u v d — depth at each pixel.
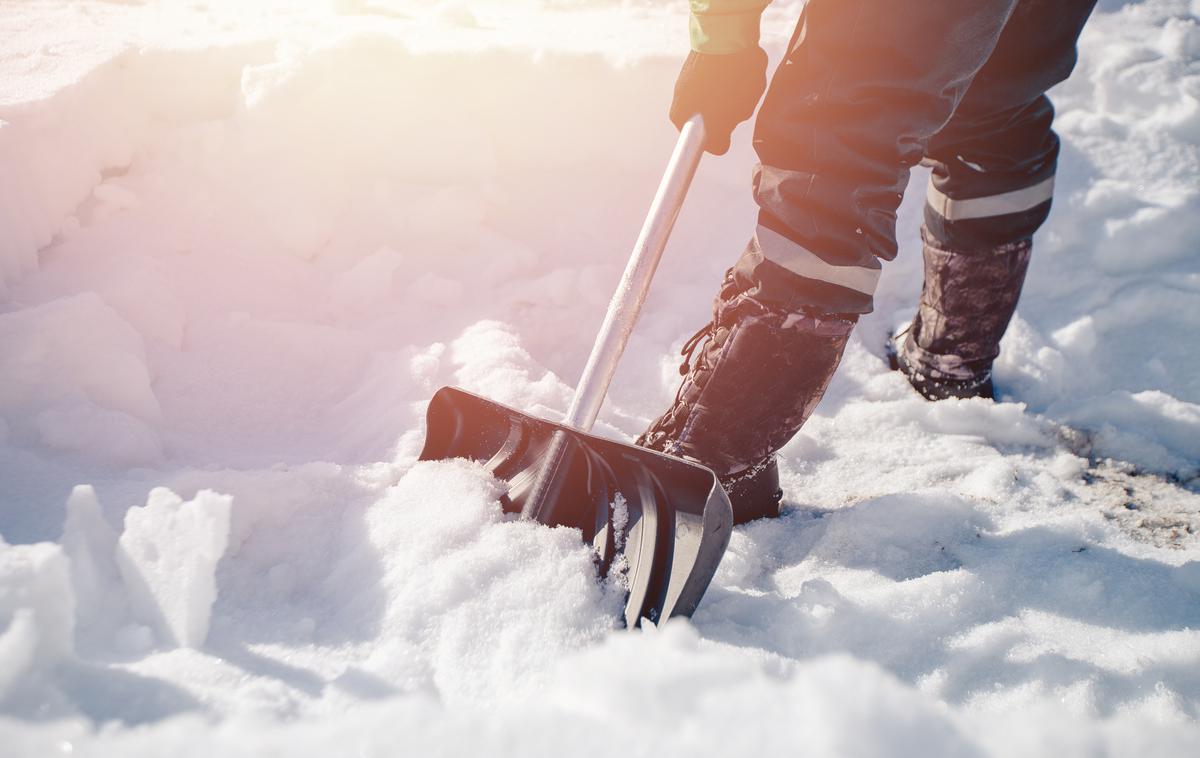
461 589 1.09
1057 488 1.58
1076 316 2.08
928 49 1.11
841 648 1.09
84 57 2.04
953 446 1.72
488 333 1.84
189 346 1.74
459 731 0.81
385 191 2.21
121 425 1.36
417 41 2.36
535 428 1.32
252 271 1.96
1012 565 1.28
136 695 0.85
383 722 0.81
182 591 0.97
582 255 2.19
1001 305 1.76
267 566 1.19
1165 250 2.17
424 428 1.53
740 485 1.41
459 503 1.24
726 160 2.35
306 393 1.70
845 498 1.55
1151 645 1.08
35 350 1.41
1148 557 1.32
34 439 1.33
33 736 0.76
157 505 1.05
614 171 2.39
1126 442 1.74
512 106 2.31
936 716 0.85
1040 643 1.09
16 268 1.66
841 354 1.32
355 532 1.23
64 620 0.87
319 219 2.10
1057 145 1.66
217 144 2.10
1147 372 1.96
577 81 2.31
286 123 2.14
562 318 1.99
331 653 1.00
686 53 2.33
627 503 1.22
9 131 1.67
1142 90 2.61
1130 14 3.14
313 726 0.81
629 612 1.12
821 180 1.18
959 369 1.84
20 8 2.62
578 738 0.81
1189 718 0.95
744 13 1.25
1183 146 2.44
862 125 1.15
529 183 2.34
